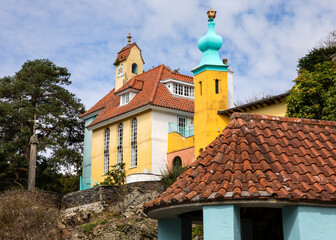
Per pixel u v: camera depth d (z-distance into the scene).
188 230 12.16
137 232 23.30
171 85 37.34
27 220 24.73
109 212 26.58
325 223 9.68
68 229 26.34
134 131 36.66
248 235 13.44
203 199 9.84
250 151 10.88
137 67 43.53
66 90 46.31
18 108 42.97
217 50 30.89
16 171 41.34
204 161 11.05
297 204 9.66
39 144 40.50
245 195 9.56
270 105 27.05
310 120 12.27
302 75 20.62
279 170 10.37
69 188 40.81
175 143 34.88
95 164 40.09
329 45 41.12
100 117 40.47
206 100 29.70
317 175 10.52
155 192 26.11
